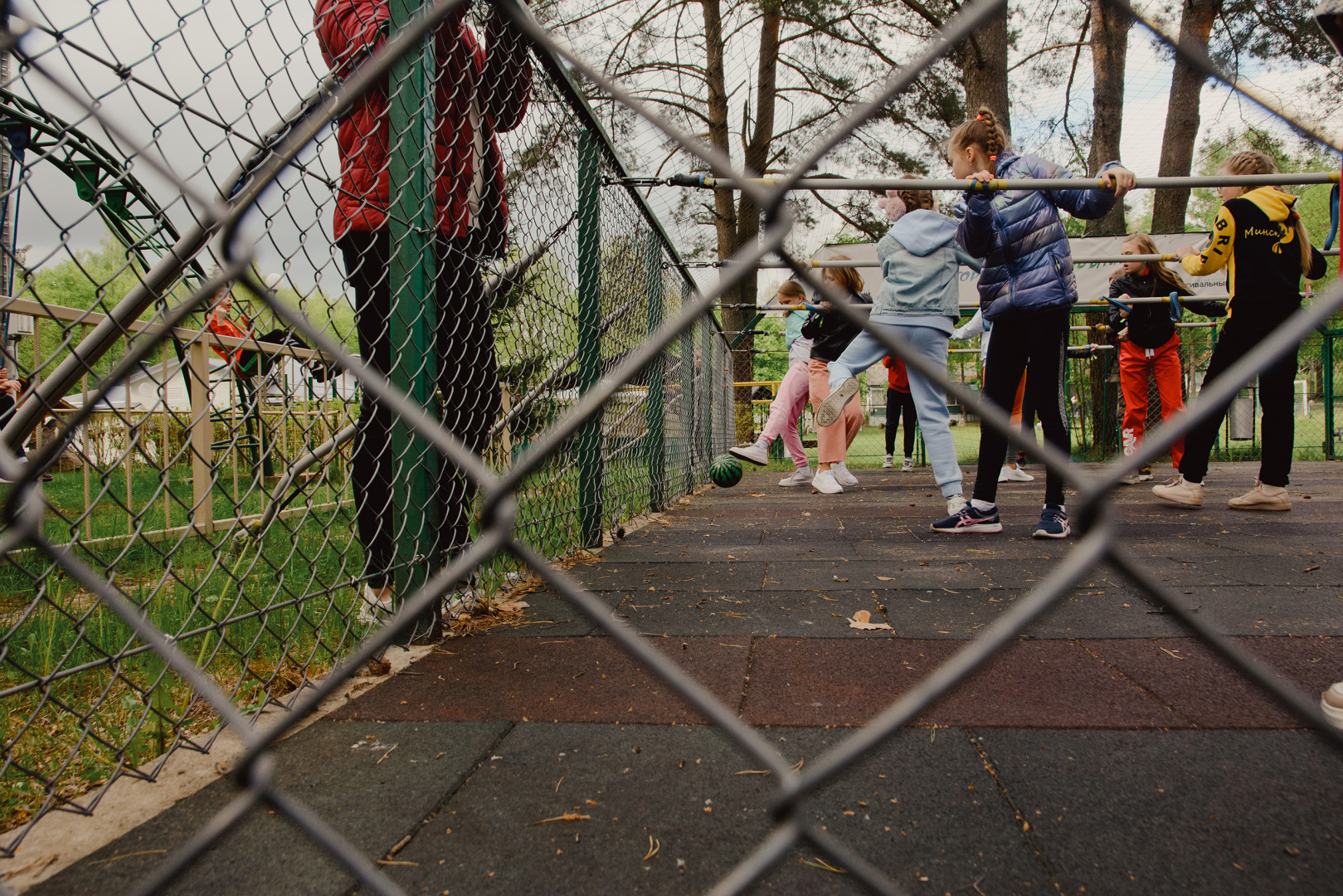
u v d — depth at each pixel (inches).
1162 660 68.2
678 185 140.1
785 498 225.9
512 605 91.5
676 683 19.6
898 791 46.0
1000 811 43.6
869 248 336.2
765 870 19.1
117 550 112.7
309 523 145.3
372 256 81.4
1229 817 42.4
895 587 100.2
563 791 47.2
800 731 55.2
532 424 111.7
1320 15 49.2
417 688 65.5
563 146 117.0
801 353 246.5
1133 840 40.6
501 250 99.3
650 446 183.8
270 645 75.0
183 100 46.9
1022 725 55.1
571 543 126.0
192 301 20.0
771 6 421.7
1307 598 88.4
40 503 20.6
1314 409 460.8
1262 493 160.1
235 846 41.6
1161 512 164.6
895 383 317.4
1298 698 17.6
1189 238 338.0
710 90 480.7
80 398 105.0
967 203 125.3
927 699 18.4
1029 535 140.6
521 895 37.1
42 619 76.5
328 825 43.6
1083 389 385.7
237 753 53.4
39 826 43.9
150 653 52.7
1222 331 148.9
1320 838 40.3
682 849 40.7
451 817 44.3
